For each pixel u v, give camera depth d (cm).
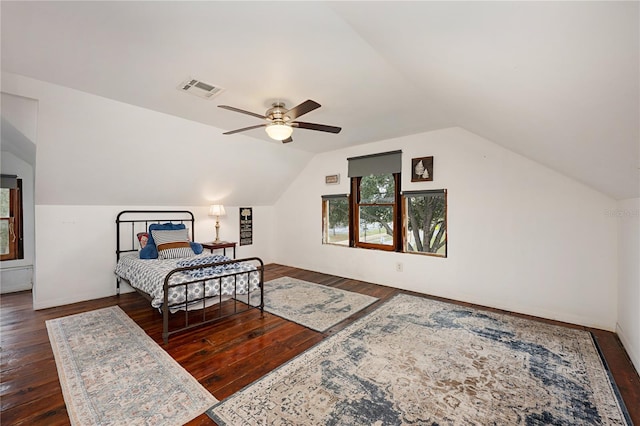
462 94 188
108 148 317
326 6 138
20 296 388
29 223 424
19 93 238
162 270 303
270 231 609
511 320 302
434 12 103
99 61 198
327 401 176
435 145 379
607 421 160
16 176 414
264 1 135
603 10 67
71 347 243
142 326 289
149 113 299
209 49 181
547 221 306
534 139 216
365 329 280
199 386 191
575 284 293
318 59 193
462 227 362
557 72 108
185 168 400
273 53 186
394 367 213
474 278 354
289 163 505
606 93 104
